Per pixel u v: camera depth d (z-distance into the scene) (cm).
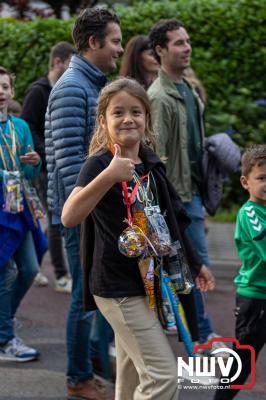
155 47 669
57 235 871
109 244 425
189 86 691
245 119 1255
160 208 445
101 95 436
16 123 656
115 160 402
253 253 515
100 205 425
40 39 1277
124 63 732
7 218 632
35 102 821
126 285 423
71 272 552
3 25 1313
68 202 413
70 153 527
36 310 809
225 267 987
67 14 1645
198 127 685
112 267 424
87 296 447
